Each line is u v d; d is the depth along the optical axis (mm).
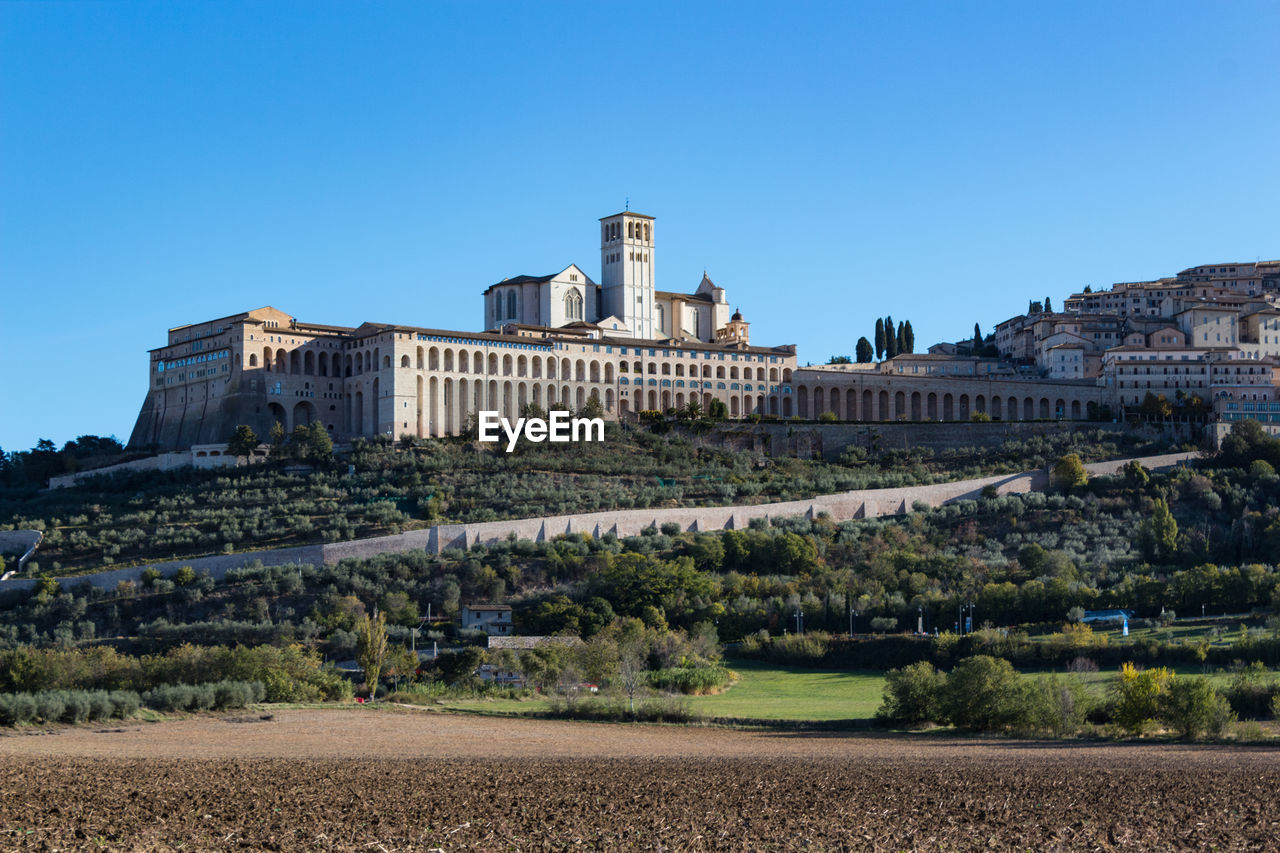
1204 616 180500
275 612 195125
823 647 177750
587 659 160500
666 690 152375
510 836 67625
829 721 129875
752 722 130125
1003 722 125125
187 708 135125
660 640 170000
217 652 150250
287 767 92750
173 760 96500
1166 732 120688
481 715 137375
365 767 93750
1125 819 73188
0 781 81750
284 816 71750
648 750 108500
